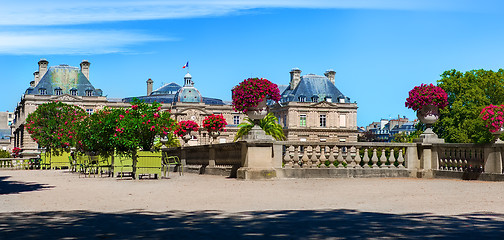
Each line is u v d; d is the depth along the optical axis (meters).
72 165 28.56
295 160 18.41
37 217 8.52
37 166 41.06
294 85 127.00
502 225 7.38
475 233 6.70
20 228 7.34
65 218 8.38
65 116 40.94
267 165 17.95
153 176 21.44
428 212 8.89
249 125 48.12
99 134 23.33
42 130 39.94
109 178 20.88
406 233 6.73
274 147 18.19
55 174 25.94
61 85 112.19
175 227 7.38
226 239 6.40
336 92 124.69
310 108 120.50
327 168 18.44
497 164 16.38
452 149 18.38
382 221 7.82
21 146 108.81
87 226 7.51
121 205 10.41
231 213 8.94
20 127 111.00
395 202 10.57
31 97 107.88
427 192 12.57
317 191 13.17
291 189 13.82
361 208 9.60
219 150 21.61
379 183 15.62
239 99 18.11
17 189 14.94
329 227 7.28
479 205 9.85
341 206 9.98
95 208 9.89
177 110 122.88
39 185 16.69
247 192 13.05
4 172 30.22
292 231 6.96
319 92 123.38
